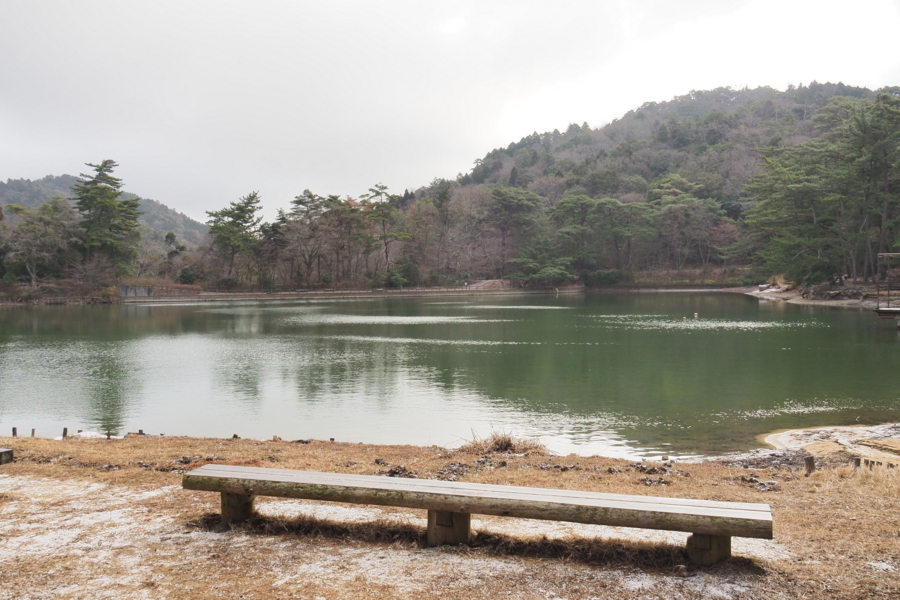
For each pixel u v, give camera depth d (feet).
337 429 53.72
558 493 18.01
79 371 86.69
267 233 347.77
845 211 223.51
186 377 81.30
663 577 16.07
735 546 18.10
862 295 207.62
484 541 18.35
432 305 263.49
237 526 19.76
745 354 96.12
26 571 16.40
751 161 503.20
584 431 52.06
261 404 64.44
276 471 20.06
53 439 40.14
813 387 69.62
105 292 290.15
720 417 56.49
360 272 396.57
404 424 55.42
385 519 20.38
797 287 261.44
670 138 651.66
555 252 410.31
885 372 78.54
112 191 326.65
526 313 203.62
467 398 66.69
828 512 21.53
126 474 26.91
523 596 15.01
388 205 390.01
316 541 18.71
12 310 237.45
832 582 15.49
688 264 424.46
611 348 106.63
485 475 28.86
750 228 354.54
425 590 15.31
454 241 426.92
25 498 23.17
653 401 63.93
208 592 15.17
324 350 108.88
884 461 31.65
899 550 17.44
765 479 28.37
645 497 17.83
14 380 79.20
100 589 15.34
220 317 195.31
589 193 513.86
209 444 38.32
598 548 17.46
